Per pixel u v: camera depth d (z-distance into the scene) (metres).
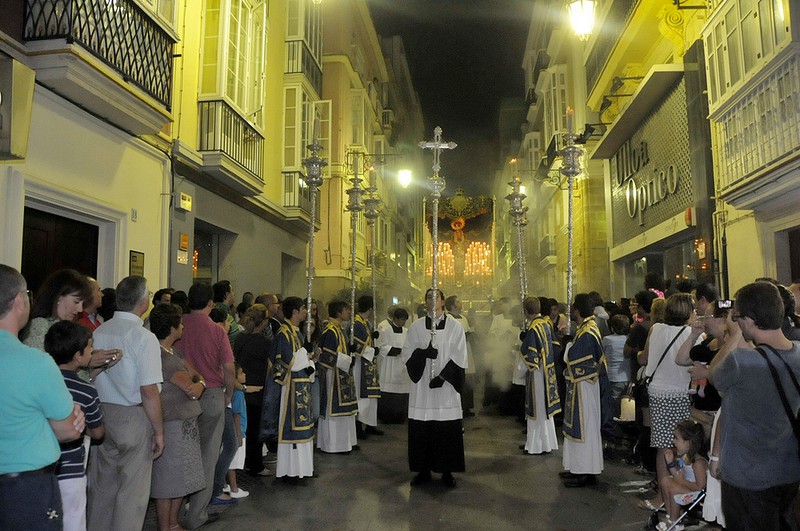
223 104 9.66
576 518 5.09
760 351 2.88
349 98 20.94
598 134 18.30
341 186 19.48
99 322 4.93
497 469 6.77
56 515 2.70
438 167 6.75
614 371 7.48
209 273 11.28
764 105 7.75
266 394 6.19
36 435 2.63
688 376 4.98
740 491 2.87
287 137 13.93
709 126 10.27
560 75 21.50
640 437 6.04
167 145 8.62
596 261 18.61
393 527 4.90
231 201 11.12
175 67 8.88
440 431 6.09
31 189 6.00
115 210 7.35
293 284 15.90
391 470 6.75
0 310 2.66
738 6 8.37
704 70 10.36
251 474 6.53
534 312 7.54
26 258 6.42
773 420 2.81
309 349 6.38
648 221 14.16
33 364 2.64
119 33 6.80
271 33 13.09
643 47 14.21
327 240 19.25
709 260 10.07
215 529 4.86
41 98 6.14
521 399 9.70
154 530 4.95
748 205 8.45
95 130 7.04
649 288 8.98
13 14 5.80
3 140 4.85
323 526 4.93
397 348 9.98
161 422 4.09
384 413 10.01
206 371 5.01
